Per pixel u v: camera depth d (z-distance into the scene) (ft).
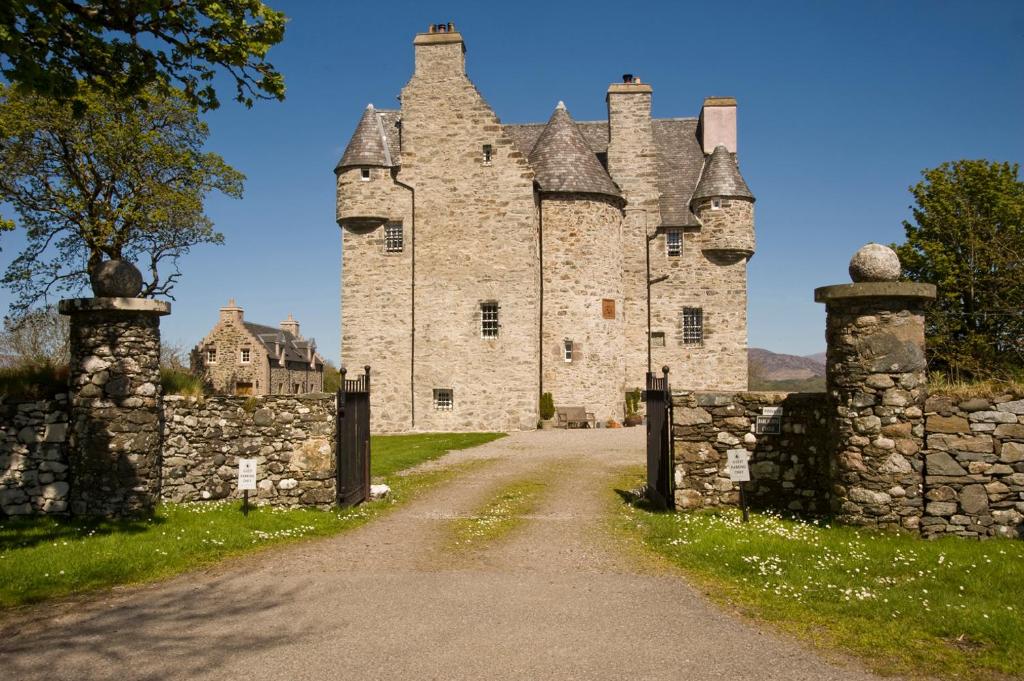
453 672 18.33
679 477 36.99
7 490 35.22
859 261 31.50
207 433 39.11
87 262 93.61
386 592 24.82
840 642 19.99
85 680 17.94
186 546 30.17
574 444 73.97
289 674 18.22
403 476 53.93
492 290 91.50
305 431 39.27
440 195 92.68
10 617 22.38
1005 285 75.31
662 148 113.91
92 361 35.37
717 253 105.19
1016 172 92.84
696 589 24.88
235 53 33.12
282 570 27.66
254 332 189.67
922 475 30.91
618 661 18.94
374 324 93.45
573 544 31.94
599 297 95.81
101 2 31.35
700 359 104.73
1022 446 30.53
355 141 94.68
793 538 30.17
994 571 25.49
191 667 18.65
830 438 32.78
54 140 87.40
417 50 93.45
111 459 35.06
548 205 95.45
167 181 92.53
